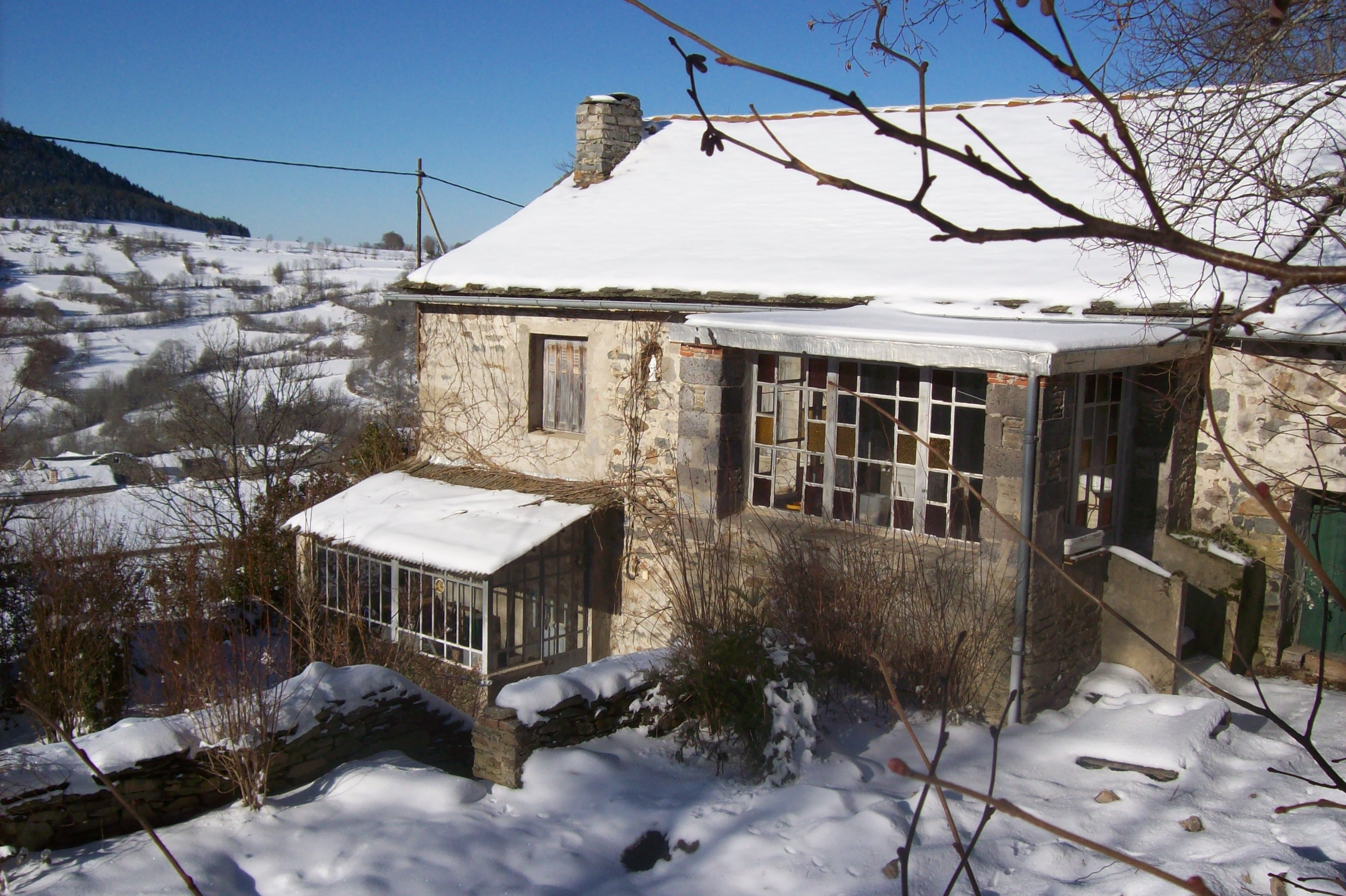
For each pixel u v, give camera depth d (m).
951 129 12.50
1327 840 5.21
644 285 10.73
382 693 6.84
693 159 13.90
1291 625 8.60
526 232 13.14
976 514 8.18
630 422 10.91
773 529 8.80
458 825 5.55
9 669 10.91
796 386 9.30
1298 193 5.93
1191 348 8.23
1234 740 6.86
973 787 6.15
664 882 5.16
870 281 9.70
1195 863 4.98
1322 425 6.66
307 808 5.90
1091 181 10.32
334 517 11.80
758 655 6.52
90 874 5.01
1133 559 8.03
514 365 12.09
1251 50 6.51
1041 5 1.60
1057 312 8.46
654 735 6.89
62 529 12.42
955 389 8.16
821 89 1.63
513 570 10.56
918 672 7.27
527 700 6.38
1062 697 7.62
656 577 10.66
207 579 10.81
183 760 5.86
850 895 4.82
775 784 6.09
